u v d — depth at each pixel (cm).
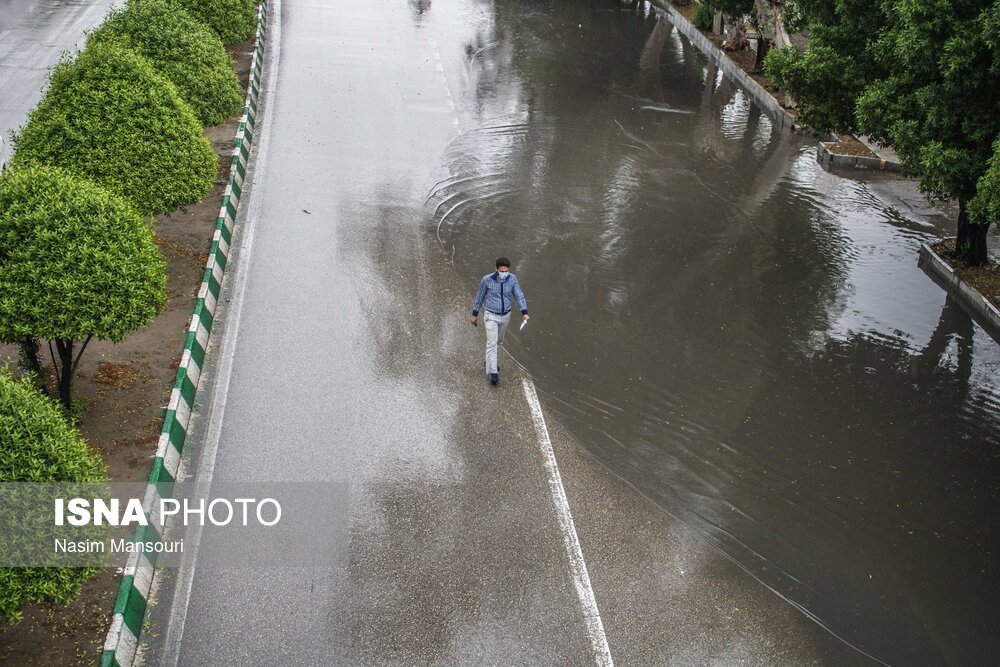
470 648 764
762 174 1944
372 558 854
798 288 1461
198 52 1692
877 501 998
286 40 2747
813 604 846
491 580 838
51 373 1090
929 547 934
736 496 989
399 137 2030
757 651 786
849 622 829
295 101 2211
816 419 1137
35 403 712
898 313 1405
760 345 1293
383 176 1808
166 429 955
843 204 1806
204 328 1200
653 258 1532
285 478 959
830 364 1258
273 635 764
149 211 1226
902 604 856
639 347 1268
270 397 1095
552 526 915
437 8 3347
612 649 774
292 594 807
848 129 1547
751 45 3048
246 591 809
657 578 859
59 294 891
